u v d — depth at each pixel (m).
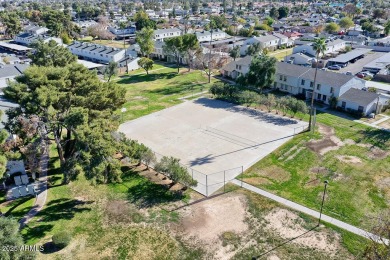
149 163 42.41
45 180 39.72
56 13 143.12
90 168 32.56
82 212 34.19
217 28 146.88
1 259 21.77
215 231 31.47
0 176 28.48
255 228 31.77
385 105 60.31
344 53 103.69
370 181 38.81
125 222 32.81
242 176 40.31
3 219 24.20
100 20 171.88
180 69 93.12
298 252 28.81
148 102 66.88
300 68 70.25
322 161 43.31
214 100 67.12
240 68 79.81
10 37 143.00
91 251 29.25
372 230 29.55
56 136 37.84
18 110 35.84
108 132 37.06
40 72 36.25
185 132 52.62
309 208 34.41
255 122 55.88
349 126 54.03
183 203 35.53
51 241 30.11
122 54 100.88
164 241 30.34
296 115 58.56
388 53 102.12
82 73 40.59
